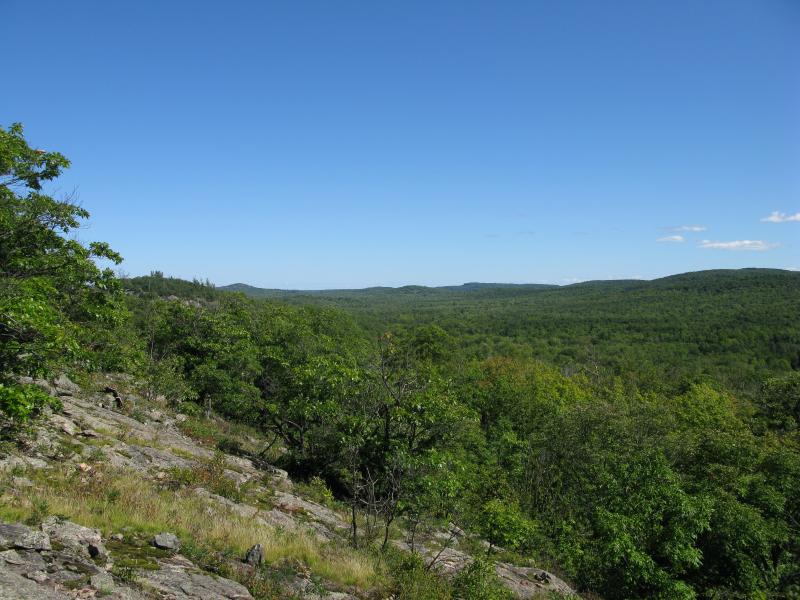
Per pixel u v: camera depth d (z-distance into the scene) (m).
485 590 9.73
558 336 125.69
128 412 17.75
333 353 23.42
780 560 18.78
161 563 7.14
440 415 16.39
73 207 14.74
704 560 18.55
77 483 9.38
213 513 10.25
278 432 22.31
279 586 7.61
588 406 27.91
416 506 13.27
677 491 17.36
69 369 14.29
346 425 16.47
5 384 9.02
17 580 5.12
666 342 109.75
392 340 18.16
